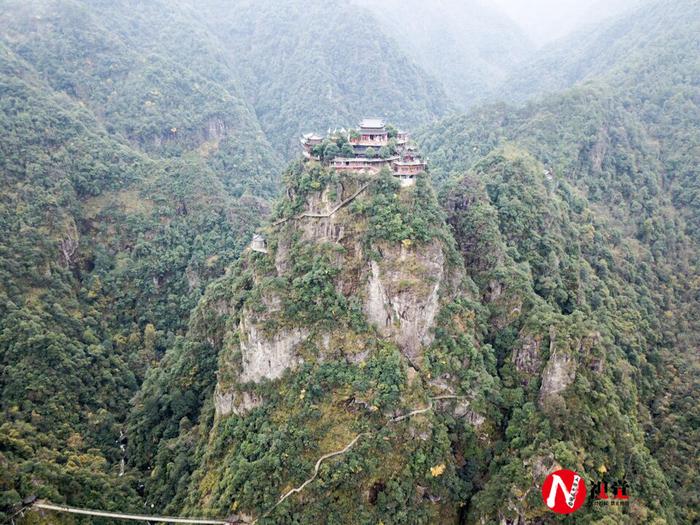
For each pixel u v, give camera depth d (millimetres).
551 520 70312
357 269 87812
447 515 77062
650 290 122750
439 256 86562
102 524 79000
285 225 96188
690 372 105312
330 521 72875
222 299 106875
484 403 82125
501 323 93188
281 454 76438
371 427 78625
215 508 75438
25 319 106438
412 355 85438
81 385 104688
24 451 84250
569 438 76188
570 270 106625
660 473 82812
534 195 114375
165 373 105250
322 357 83562
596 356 83375
